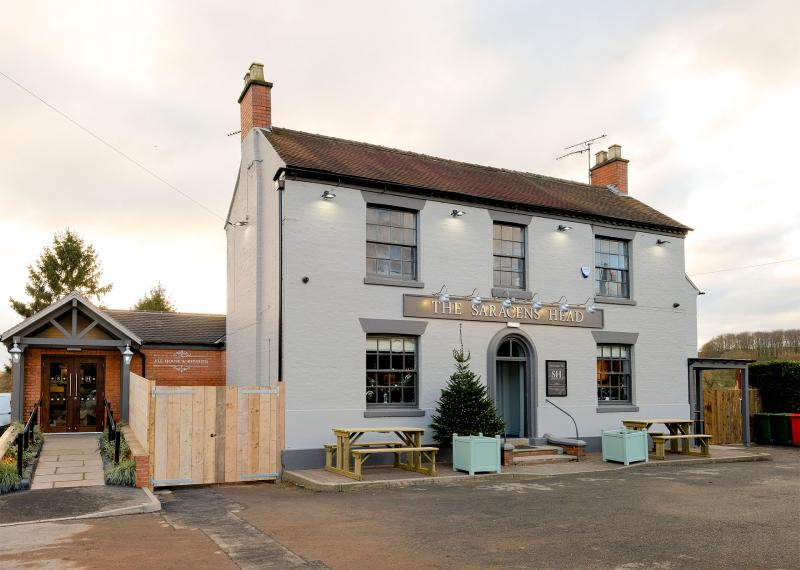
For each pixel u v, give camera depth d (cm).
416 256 1747
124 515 1051
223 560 789
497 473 1488
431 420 1698
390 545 866
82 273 4150
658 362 2116
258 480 1454
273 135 1814
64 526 963
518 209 1902
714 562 788
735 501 1188
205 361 2169
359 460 1376
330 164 1669
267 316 1675
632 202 2362
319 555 816
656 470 1614
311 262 1589
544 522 1007
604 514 1069
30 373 1955
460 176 1997
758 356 4028
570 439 1820
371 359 1666
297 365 1545
